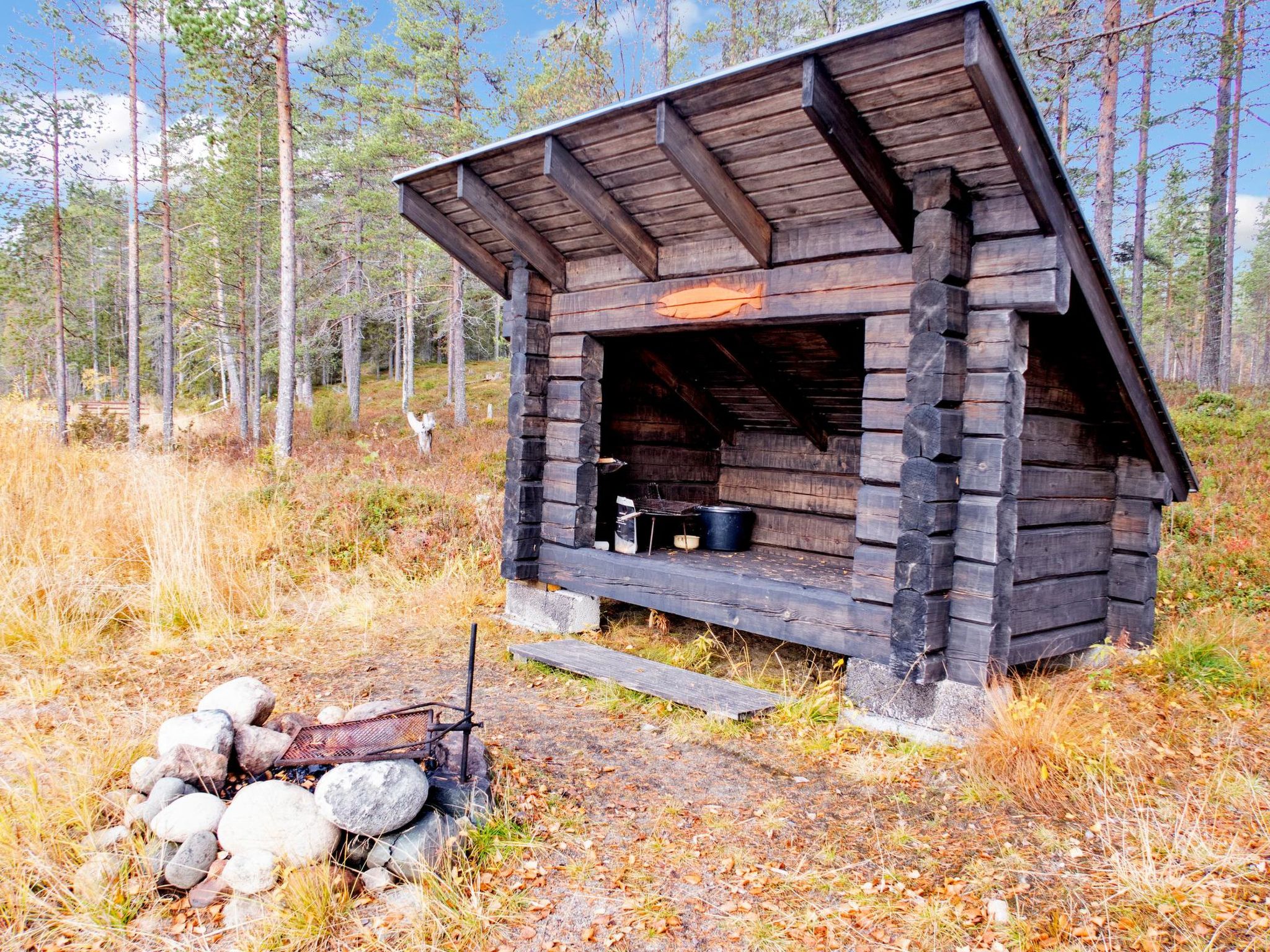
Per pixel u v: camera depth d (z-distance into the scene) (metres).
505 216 5.88
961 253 4.10
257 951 2.64
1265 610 6.51
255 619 6.69
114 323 37.66
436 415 27.25
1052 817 3.53
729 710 4.63
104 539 7.08
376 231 23.59
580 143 4.84
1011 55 3.35
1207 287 17.42
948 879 3.10
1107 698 4.60
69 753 3.89
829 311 4.62
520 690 5.32
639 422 7.45
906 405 4.25
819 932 2.81
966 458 4.20
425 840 3.09
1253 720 4.34
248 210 22.42
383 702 4.10
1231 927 2.73
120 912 2.79
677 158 4.25
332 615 6.89
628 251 5.37
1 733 4.24
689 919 2.89
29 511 7.20
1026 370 4.61
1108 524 5.57
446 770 3.62
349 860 3.05
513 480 6.62
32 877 2.94
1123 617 5.53
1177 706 4.52
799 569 6.34
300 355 27.70
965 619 4.22
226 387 37.84
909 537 4.19
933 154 3.94
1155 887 2.95
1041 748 3.85
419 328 45.00
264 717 3.88
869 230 4.42
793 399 6.82
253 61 13.41
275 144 20.34
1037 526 4.88
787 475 7.53
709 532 7.30
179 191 23.55
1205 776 3.79
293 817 3.01
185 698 4.97
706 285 5.25
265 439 20.58
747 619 5.19
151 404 29.53
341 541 8.54
